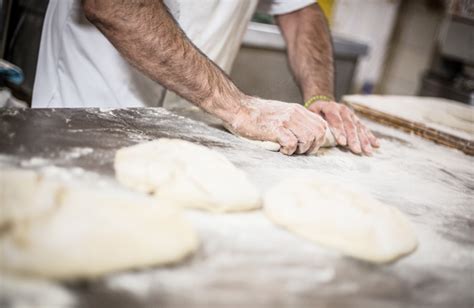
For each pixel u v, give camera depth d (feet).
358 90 11.24
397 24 10.87
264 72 7.28
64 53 4.48
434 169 4.01
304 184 2.78
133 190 2.41
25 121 3.00
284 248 2.17
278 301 1.78
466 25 8.56
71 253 1.74
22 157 2.51
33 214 1.91
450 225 2.85
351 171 3.49
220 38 4.82
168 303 1.66
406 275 2.15
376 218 2.49
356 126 4.15
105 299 1.63
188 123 3.76
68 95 4.55
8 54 6.36
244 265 1.98
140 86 4.55
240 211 2.43
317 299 1.84
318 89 4.68
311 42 5.10
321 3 9.82
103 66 4.36
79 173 2.47
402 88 10.93
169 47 3.32
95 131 3.11
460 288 2.12
